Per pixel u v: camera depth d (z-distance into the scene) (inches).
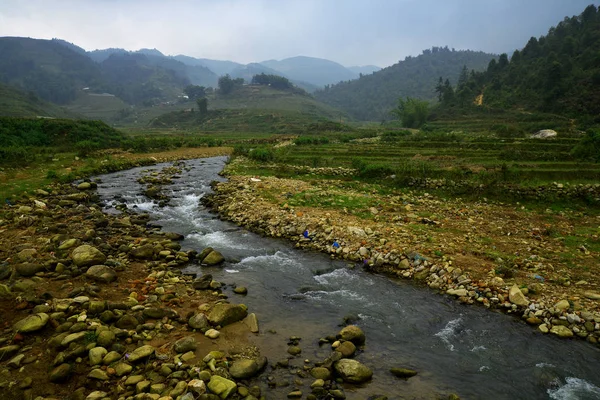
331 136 3319.4
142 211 919.7
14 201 860.6
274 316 448.1
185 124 7066.9
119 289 470.3
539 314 456.1
